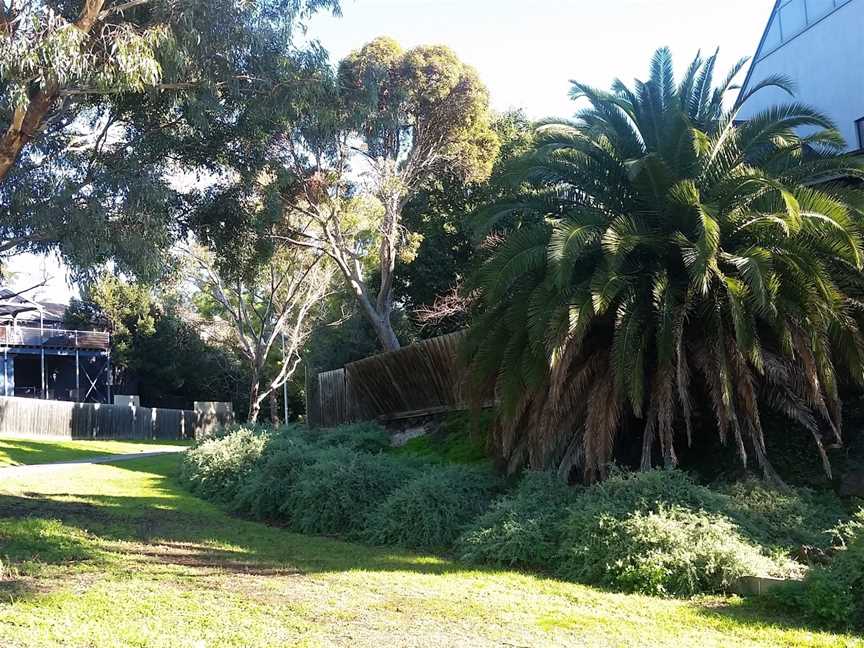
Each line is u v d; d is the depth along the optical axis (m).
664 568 8.28
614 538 8.79
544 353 10.94
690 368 10.88
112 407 41.75
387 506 11.75
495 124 32.94
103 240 15.16
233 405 56.75
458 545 10.65
